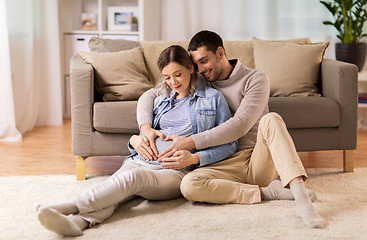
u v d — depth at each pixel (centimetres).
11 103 381
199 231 195
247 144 241
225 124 229
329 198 237
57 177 283
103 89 303
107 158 333
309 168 304
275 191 229
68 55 461
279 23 456
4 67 378
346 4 412
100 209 202
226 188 222
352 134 290
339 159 330
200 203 227
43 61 433
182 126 236
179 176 226
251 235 190
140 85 304
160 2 476
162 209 220
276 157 211
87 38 457
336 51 424
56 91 438
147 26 451
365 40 442
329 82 303
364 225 200
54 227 184
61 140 385
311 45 329
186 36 475
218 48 235
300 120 284
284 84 318
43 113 439
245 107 232
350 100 288
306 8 449
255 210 215
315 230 194
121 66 307
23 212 222
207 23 470
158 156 227
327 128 290
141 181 209
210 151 228
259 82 237
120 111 275
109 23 465
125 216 212
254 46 338
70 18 482
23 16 407
